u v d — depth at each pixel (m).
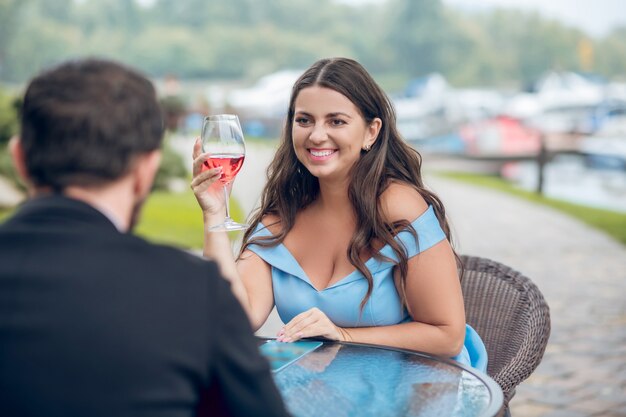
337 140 2.40
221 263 2.27
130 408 1.19
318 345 2.10
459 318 2.33
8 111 10.62
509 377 2.27
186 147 15.96
